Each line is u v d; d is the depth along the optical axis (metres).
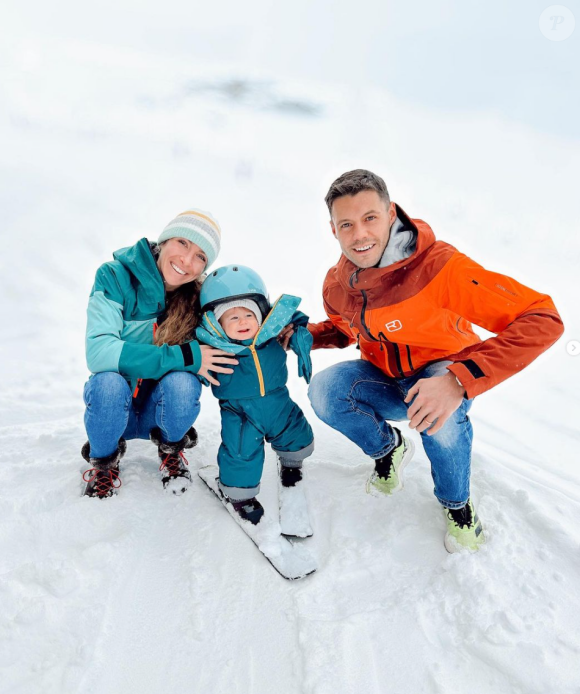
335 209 1.74
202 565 1.74
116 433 1.89
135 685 1.37
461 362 1.61
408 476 2.16
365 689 1.35
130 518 1.89
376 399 2.02
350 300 1.92
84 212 5.54
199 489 2.10
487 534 1.82
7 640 1.43
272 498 2.10
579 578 1.67
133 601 1.60
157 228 5.57
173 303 2.05
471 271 1.67
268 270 5.04
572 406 3.05
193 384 1.91
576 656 1.41
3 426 2.48
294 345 2.12
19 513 1.86
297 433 2.11
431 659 1.43
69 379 3.00
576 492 2.20
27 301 3.77
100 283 1.95
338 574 1.72
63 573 1.61
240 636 1.51
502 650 1.42
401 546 1.84
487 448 2.53
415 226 1.72
